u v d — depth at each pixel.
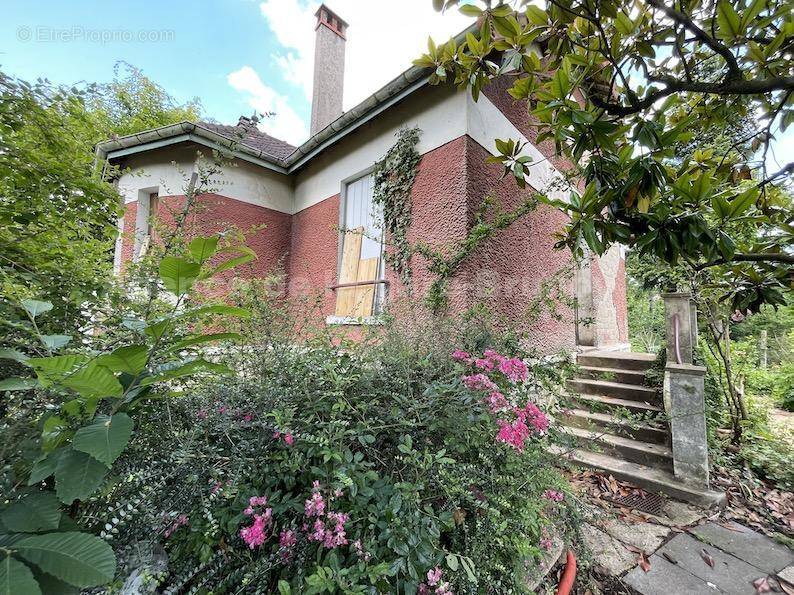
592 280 5.64
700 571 1.96
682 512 2.57
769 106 2.11
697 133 2.58
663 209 1.68
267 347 1.95
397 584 1.13
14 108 2.04
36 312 1.28
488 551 1.42
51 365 0.92
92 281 1.89
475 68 2.14
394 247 3.96
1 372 1.36
